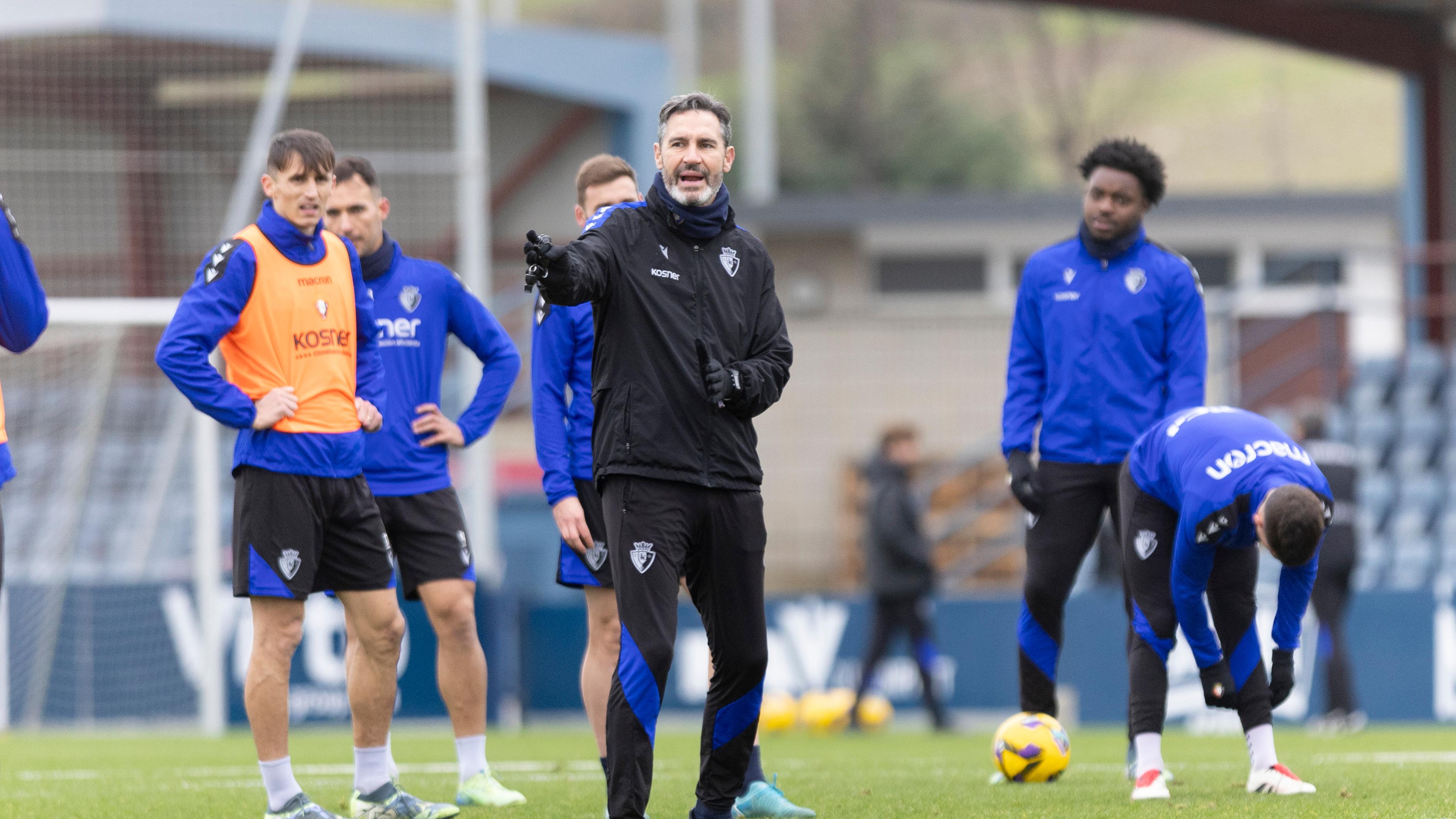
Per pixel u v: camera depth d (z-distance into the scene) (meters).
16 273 16.73
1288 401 64.94
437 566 20.41
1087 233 22.25
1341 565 37.69
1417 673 41.50
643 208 16.34
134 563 50.91
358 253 20.83
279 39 58.69
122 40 57.75
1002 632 45.62
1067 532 21.94
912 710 45.69
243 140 59.00
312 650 41.09
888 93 171.50
